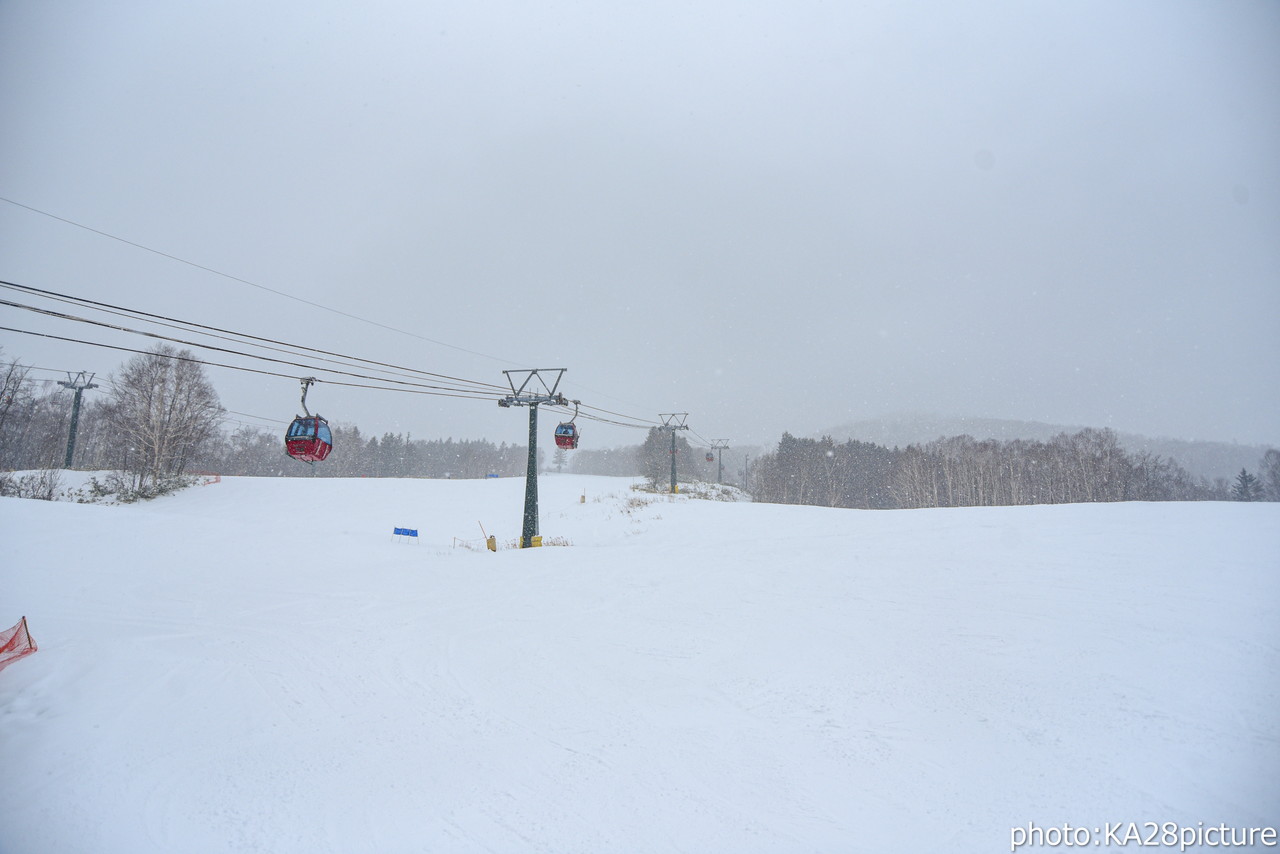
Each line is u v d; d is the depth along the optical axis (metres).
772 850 3.99
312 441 17.44
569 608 11.29
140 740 6.15
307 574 15.72
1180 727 5.07
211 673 8.16
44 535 17.92
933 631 8.13
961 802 4.41
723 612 10.18
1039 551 12.28
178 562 16.64
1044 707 5.71
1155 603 8.17
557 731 6.16
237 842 4.34
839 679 6.90
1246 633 6.80
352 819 4.62
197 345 15.24
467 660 8.54
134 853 4.21
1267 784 4.21
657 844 4.14
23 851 4.20
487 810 4.70
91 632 10.15
